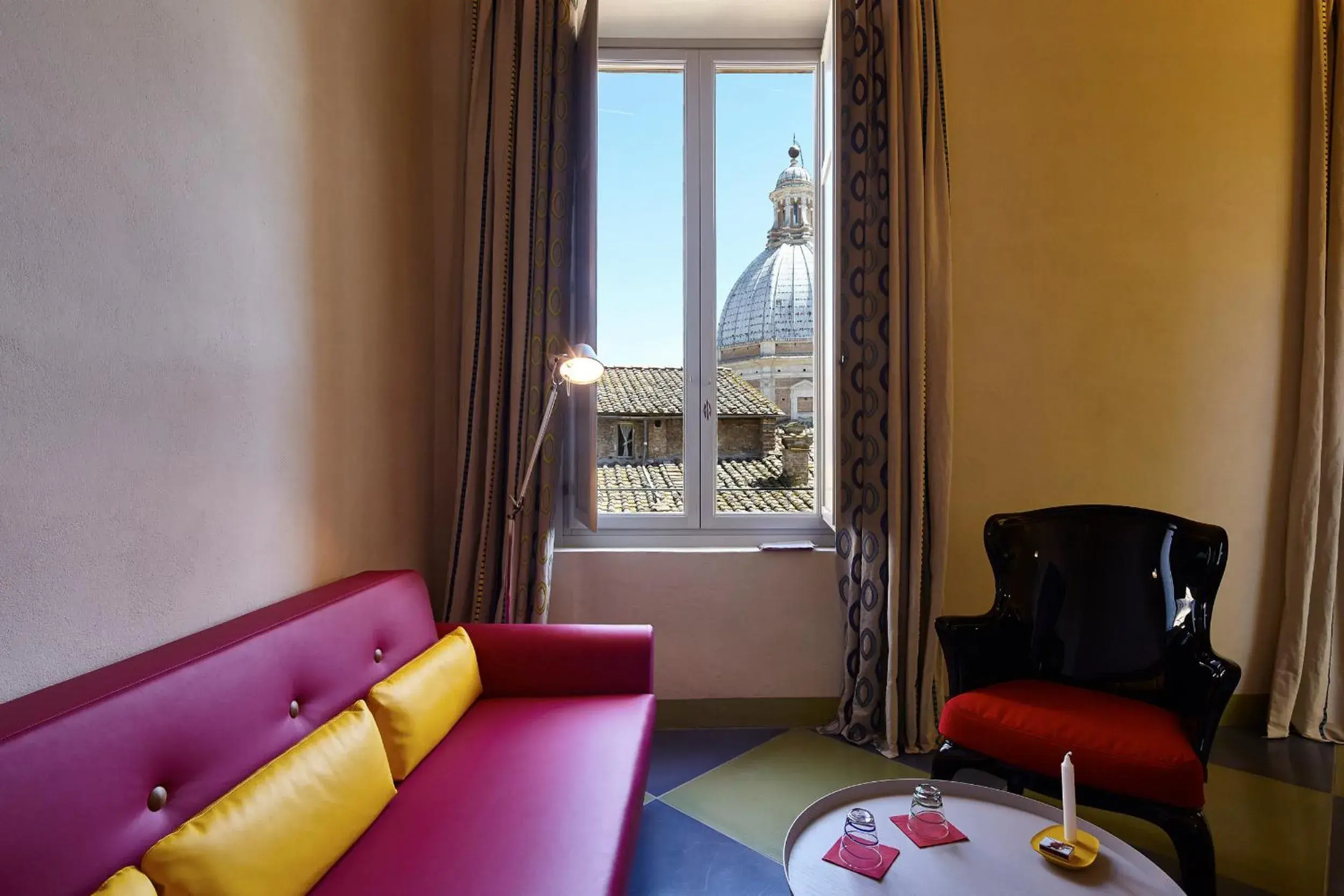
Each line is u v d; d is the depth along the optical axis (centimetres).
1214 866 145
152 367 118
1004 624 198
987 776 220
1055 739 161
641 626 205
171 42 122
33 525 97
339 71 185
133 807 89
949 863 117
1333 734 248
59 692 92
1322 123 252
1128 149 260
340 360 185
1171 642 182
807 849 120
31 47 96
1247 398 262
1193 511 262
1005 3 258
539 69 241
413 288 237
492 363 238
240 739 109
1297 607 252
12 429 94
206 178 131
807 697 257
